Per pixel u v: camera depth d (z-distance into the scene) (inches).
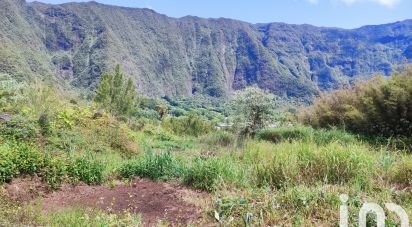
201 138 617.0
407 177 203.8
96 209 198.4
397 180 206.7
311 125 527.8
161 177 264.4
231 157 333.4
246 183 229.1
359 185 194.4
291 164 226.5
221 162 252.5
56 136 353.4
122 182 260.2
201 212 192.2
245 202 185.0
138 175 271.7
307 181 210.2
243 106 585.6
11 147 258.7
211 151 425.7
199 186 238.4
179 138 699.4
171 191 233.6
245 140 474.3
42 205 206.4
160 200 217.3
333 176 212.7
